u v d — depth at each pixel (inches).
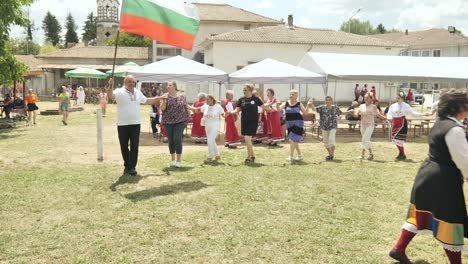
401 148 425.1
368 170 361.4
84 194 272.1
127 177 317.7
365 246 191.5
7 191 279.0
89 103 1482.5
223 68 1523.1
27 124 736.3
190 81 585.0
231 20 1835.6
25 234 202.4
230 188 289.6
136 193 274.2
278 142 518.6
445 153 145.5
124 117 318.7
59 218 226.1
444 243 146.0
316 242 195.5
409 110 421.4
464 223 147.6
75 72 1350.9
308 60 722.8
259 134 531.8
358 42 1598.2
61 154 430.3
